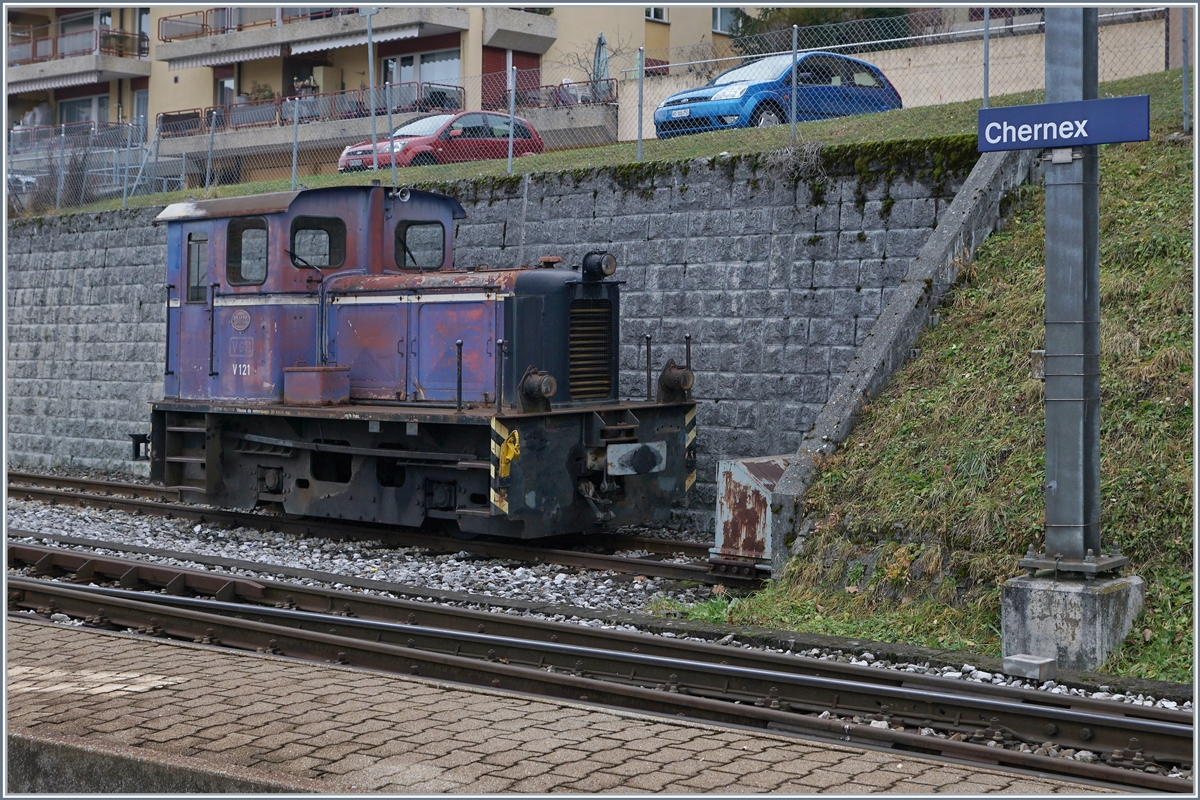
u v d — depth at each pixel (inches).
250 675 242.5
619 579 383.9
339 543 452.8
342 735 200.7
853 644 282.7
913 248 430.6
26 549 394.9
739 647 284.8
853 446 372.2
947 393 372.5
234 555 423.5
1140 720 211.0
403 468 445.4
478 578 381.7
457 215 485.1
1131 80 557.3
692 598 355.6
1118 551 288.0
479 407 409.7
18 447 754.2
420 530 466.6
